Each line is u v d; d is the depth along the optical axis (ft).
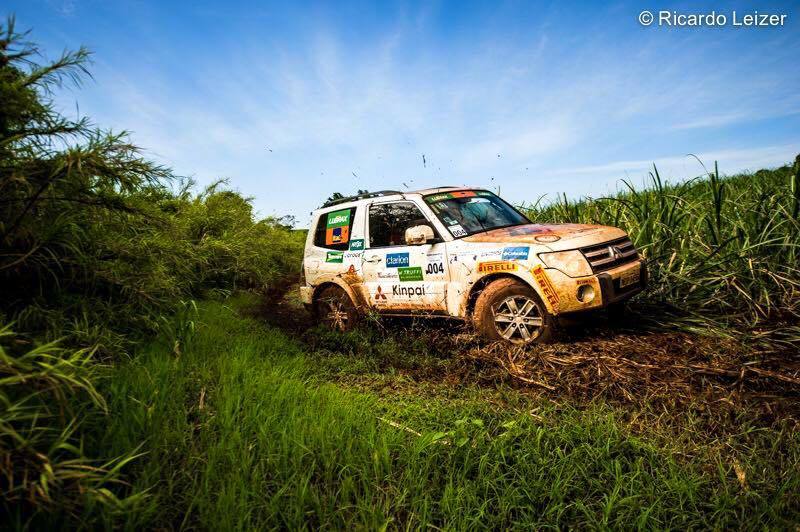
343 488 7.47
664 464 8.27
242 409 10.31
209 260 29.71
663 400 10.90
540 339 15.10
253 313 24.70
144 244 16.12
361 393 12.50
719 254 19.33
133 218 15.07
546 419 10.22
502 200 20.67
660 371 12.55
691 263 19.79
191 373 12.21
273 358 14.85
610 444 8.88
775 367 12.45
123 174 11.23
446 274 17.11
